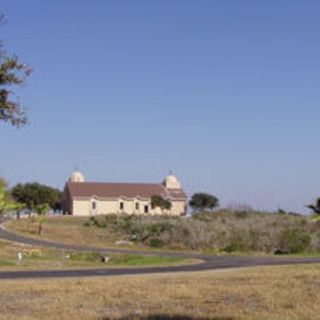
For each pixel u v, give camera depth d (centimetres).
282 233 7369
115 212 12319
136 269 3659
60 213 13150
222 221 8469
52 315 1575
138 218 9519
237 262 4384
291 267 3244
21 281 2475
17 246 6481
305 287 2036
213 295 1891
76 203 12650
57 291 2017
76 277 2897
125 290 2025
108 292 1980
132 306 1716
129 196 13112
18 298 1866
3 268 3753
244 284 2161
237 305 1702
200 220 8688
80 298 1855
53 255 5831
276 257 5203
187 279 2453
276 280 2266
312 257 5175
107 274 3166
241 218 8731
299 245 7050
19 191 11206
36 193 11256
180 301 1791
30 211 11288
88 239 8106
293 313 1569
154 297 1866
